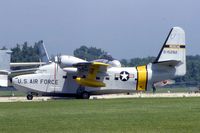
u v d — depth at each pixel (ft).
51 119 334.65
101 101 564.71
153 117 343.05
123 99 611.88
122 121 319.47
